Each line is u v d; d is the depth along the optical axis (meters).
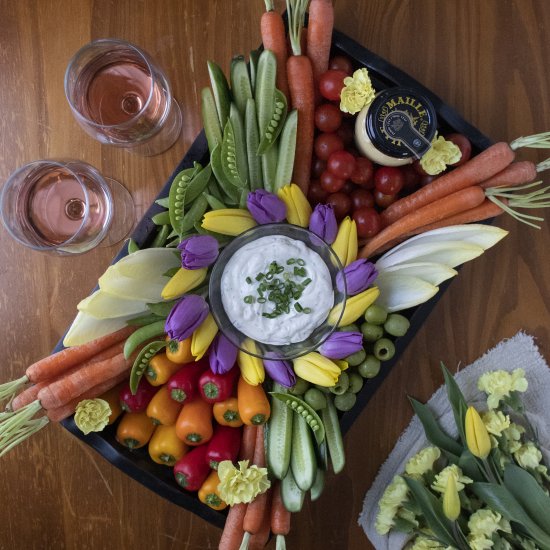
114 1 1.06
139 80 0.98
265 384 0.98
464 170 0.95
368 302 0.88
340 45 0.97
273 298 0.86
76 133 1.06
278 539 0.95
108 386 0.98
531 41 1.07
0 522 1.09
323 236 0.91
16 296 1.07
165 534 1.09
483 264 1.08
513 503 0.90
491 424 0.96
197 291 0.93
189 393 0.94
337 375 0.87
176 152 1.05
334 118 0.96
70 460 1.08
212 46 1.06
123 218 1.06
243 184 0.92
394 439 1.07
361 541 1.08
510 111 1.07
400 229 0.95
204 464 0.96
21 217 0.94
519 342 1.07
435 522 0.92
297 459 0.94
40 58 1.06
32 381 0.96
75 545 1.09
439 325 1.08
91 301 0.88
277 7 1.05
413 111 0.89
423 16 1.06
